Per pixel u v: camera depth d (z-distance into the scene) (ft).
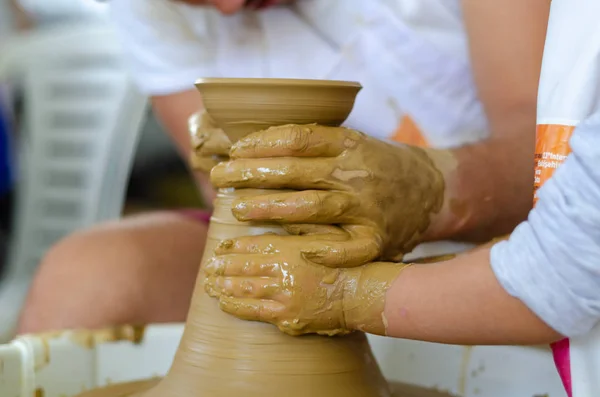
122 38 5.75
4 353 3.94
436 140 4.83
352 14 4.82
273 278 3.00
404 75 4.72
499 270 2.70
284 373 3.06
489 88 4.07
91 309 4.63
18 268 9.19
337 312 3.01
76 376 4.21
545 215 2.60
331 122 3.22
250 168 3.07
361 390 3.17
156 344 4.40
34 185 9.03
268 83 3.02
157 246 4.98
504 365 4.13
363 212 3.16
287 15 5.07
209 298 3.22
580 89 2.91
